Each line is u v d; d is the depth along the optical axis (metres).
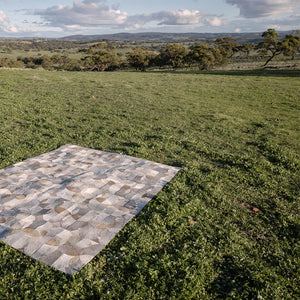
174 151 11.28
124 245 5.66
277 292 4.68
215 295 4.67
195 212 7.02
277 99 23.67
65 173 8.65
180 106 19.98
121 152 10.91
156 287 4.73
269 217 7.01
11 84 24.78
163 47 92.50
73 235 5.74
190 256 5.41
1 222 6.04
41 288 4.61
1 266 5.06
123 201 7.16
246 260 5.40
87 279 4.79
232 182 8.78
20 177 8.22
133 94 23.84
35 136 12.52
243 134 14.13
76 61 110.75
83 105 19.03
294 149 12.13
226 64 92.50
